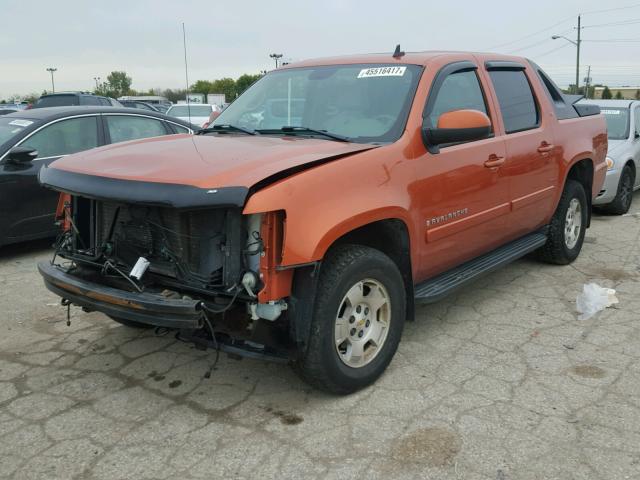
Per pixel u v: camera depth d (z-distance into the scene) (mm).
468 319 4766
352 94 4223
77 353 4266
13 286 5816
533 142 5082
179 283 3283
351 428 3229
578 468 2855
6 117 7273
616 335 4414
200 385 3762
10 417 3414
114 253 3590
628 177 8797
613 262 6301
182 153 3494
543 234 5777
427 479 2797
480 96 4664
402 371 3881
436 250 4074
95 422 3350
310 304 3166
